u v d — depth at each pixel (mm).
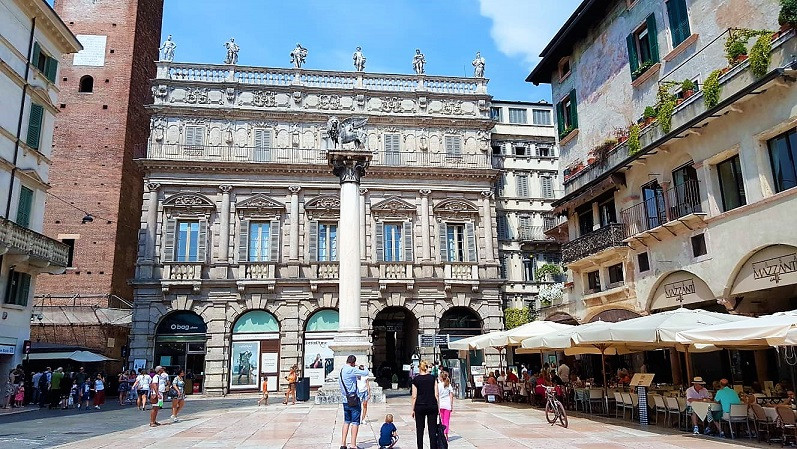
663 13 25062
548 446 14141
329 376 27469
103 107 45688
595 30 30641
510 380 29562
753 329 13516
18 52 29578
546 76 36250
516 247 50938
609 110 29125
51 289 41906
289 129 43281
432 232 43344
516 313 46094
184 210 41000
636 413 20047
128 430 18844
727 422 16156
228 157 41969
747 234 19562
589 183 28250
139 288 39438
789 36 18000
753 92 18812
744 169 19797
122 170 44781
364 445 14641
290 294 40625
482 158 45250
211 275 40188
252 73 44062
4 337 28516
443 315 42656
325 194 42500
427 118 44719
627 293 26234
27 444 15547
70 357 34406
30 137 31062
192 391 38906
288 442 15430
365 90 44562
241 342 39938
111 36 47219
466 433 16609
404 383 45281
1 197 28328
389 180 43344
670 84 23859
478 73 47312
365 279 41344
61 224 42969
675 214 23172
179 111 42062
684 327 15875
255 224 41875
